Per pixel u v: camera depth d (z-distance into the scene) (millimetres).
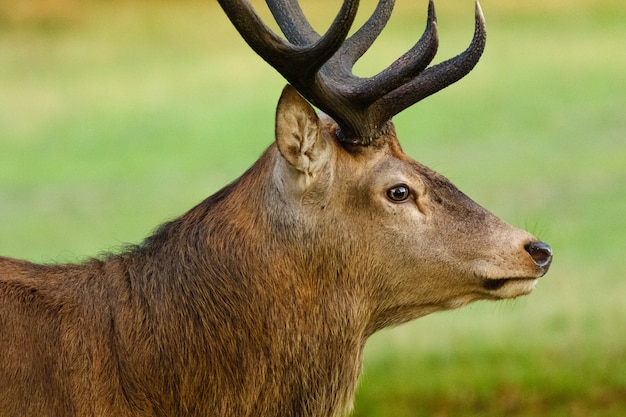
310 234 10336
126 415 9875
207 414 10133
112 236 27406
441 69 10750
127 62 58062
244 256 10273
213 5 71625
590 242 24672
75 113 46844
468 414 16219
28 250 26031
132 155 39188
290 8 11422
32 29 64688
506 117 42281
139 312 10125
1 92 51688
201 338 10094
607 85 47344
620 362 17578
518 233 10742
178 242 10406
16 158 39031
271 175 10398
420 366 17781
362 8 61000
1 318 9750
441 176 10805
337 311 10484
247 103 47969
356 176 10430
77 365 9812
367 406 16406
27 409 9594
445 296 10766
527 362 17734
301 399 10445
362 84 10320
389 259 10570
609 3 66438
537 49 56594
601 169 32625
